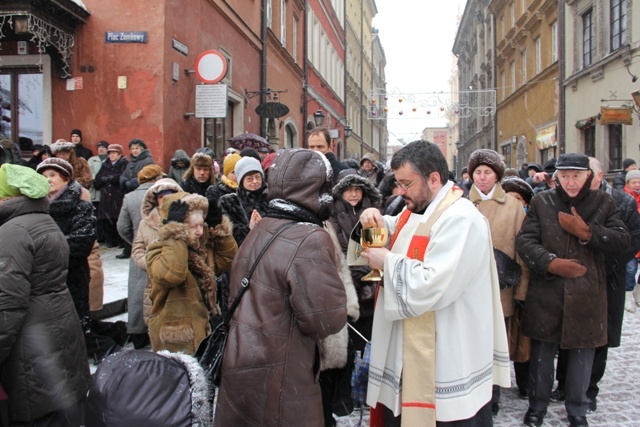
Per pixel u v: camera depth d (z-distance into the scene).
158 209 4.25
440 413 2.26
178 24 9.91
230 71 13.12
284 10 19.39
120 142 9.38
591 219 3.70
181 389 2.31
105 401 2.25
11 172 3.06
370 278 2.46
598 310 3.67
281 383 2.21
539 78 22.00
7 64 9.54
